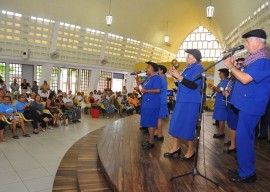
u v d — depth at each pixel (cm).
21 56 1073
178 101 280
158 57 1866
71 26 1183
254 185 218
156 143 379
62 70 1284
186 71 271
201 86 248
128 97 1197
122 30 1395
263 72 202
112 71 1517
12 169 377
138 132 473
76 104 1051
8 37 1016
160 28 1636
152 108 338
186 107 271
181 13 1636
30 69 1167
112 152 324
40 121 667
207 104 1045
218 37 1647
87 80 1409
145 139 409
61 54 1202
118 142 384
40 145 525
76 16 1159
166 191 205
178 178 233
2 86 926
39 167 389
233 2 805
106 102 1018
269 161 298
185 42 2105
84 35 1251
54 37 1141
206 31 2031
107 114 1030
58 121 809
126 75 1617
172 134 283
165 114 400
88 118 968
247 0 679
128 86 1609
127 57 1541
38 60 1130
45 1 1023
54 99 770
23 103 637
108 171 251
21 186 317
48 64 1184
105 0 1166
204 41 2052
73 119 836
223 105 427
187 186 215
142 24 1464
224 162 285
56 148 505
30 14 1030
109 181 238
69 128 734
